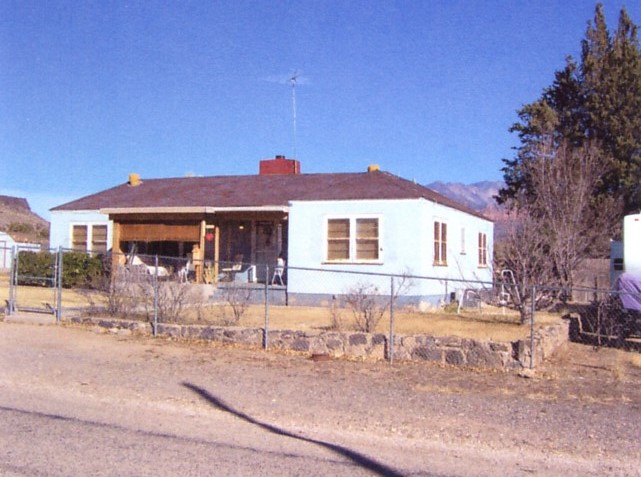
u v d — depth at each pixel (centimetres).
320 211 2097
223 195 2412
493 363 1162
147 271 1948
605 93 3381
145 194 2598
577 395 986
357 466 673
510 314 1933
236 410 888
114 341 1373
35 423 805
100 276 1920
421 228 2012
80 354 1242
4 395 954
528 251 1703
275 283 2227
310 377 1084
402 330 1477
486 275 2794
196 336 1388
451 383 1055
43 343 1338
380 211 2038
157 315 1497
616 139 3278
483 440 768
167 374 1092
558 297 1819
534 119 3422
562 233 2025
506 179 3503
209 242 2420
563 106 3584
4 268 3453
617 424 835
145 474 628
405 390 1005
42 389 991
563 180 2508
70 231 2566
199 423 830
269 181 2573
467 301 2328
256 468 656
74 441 733
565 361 1248
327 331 1300
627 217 1612
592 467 683
